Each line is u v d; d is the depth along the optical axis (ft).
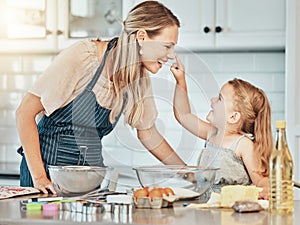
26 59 13.53
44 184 7.06
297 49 10.74
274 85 12.41
